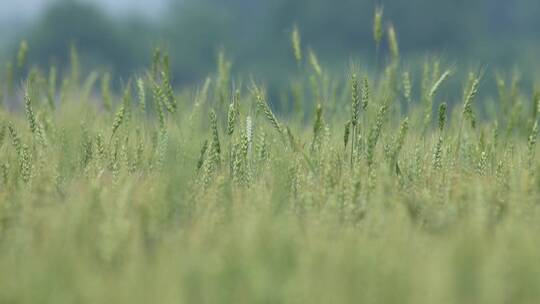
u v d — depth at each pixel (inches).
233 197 418.9
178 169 390.6
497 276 275.3
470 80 573.3
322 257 294.0
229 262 281.9
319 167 468.4
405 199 406.9
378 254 303.6
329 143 510.3
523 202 393.4
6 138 542.3
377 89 593.3
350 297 267.3
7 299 270.5
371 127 492.4
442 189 425.4
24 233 334.0
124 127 549.6
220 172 473.1
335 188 405.4
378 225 345.7
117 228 317.7
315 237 326.3
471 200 394.6
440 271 277.1
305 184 444.1
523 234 320.5
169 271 281.3
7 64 649.6
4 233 363.6
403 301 267.1
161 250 311.6
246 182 473.4
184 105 575.2
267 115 506.0
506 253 298.7
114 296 269.1
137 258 304.8
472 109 540.1
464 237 303.4
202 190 430.0
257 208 377.7
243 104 521.7
